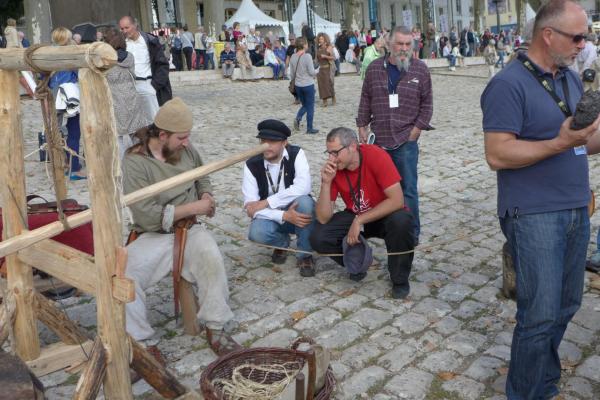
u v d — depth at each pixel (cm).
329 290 432
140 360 258
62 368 309
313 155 877
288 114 1263
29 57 231
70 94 682
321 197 419
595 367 324
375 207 409
